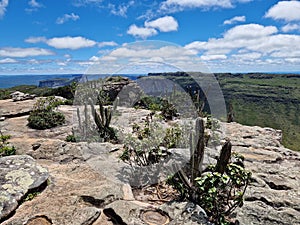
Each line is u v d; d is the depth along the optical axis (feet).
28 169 13.75
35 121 33.73
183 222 10.25
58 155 20.53
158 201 12.94
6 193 11.62
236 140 23.58
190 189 11.79
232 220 10.57
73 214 10.91
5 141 24.98
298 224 10.11
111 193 12.75
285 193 12.82
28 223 10.44
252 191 12.54
